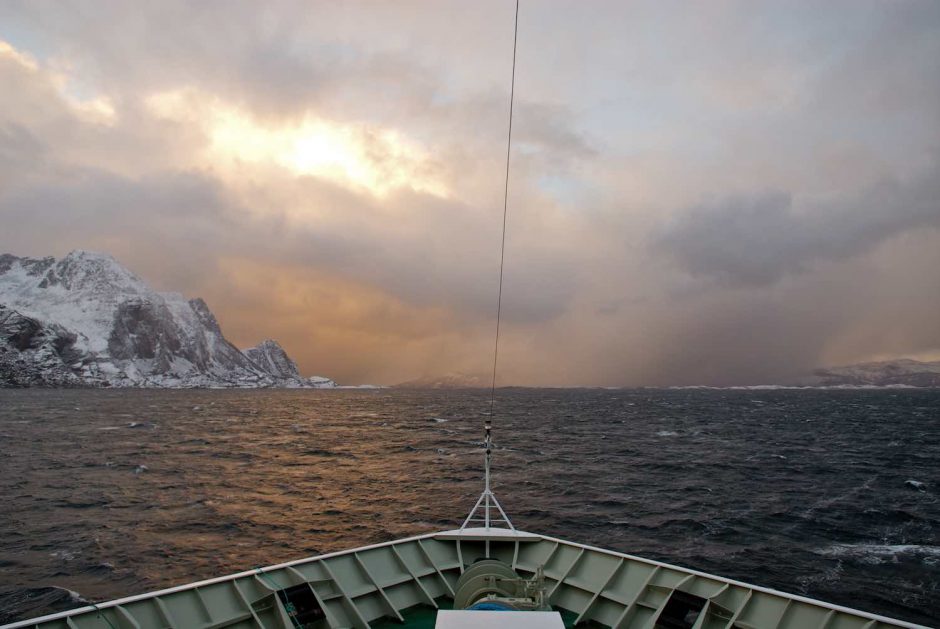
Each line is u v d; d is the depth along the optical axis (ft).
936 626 67.05
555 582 27.96
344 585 26.50
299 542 100.01
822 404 637.30
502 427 347.15
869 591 76.74
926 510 122.11
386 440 273.13
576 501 131.54
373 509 124.67
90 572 84.17
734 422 372.38
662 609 23.04
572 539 101.71
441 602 27.27
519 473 171.32
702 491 143.13
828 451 220.23
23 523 112.27
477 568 25.23
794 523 111.65
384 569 28.32
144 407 552.82
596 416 443.32
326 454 220.43
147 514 120.06
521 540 30.78
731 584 23.89
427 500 133.59
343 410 560.20
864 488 147.02
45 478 163.22
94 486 151.64
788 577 82.23
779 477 163.22
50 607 71.67
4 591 76.84
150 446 242.99
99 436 281.33
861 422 367.25
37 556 91.56
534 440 266.98
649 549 95.71
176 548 96.12
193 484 155.63
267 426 360.48
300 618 22.72
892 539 101.19
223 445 250.57
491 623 15.38
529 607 20.85
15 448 229.45
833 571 84.53
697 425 350.23
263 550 95.45
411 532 106.22
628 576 26.76
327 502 131.95
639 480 158.92
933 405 602.03
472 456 211.20
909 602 73.20
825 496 136.77
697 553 93.40
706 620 22.34
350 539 101.81
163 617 21.35
